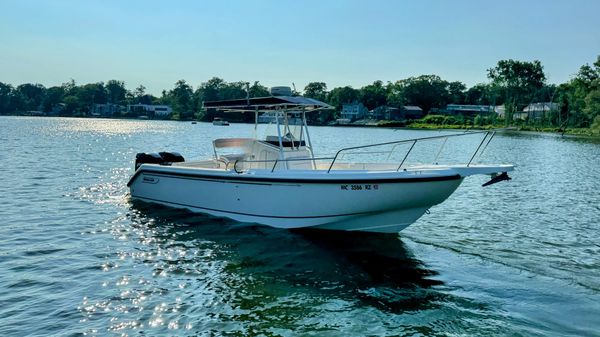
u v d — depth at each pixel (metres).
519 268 8.45
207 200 11.17
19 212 12.05
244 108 11.74
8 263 8.16
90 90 180.00
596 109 75.00
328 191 9.51
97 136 55.00
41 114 178.62
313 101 11.16
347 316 6.43
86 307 6.50
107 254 8.75
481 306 6.81
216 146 11.84
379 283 7.64
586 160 32.84
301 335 5.87
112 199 13.84
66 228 10.50
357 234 10.12
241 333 5.89
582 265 8.70
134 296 6.90
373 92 144.75
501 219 12.59
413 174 9.09
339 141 49.16
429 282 7.72
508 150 43.56
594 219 12.75
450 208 14.00
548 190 17.95
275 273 7.96
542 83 119.06
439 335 5.94
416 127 108.12
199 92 151.12
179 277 7.69
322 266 8.34
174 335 5.79
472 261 8.83
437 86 144.50
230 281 7.57
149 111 171.88
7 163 22.67
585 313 6.58
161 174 11.95
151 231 10.23
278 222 10.24
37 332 5.77
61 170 20.92
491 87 126.88
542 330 6.07
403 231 10.95
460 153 37.47
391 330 6.05
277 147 11.02
